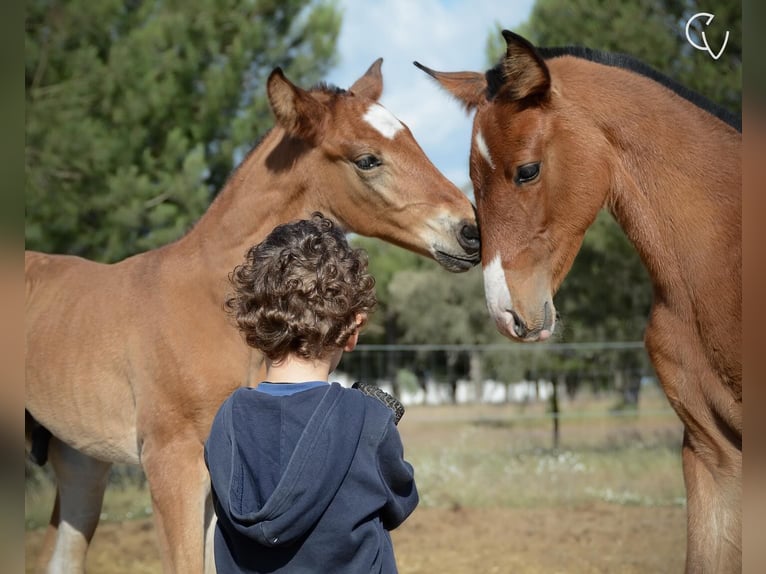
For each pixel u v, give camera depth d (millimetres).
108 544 6363
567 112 2932
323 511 1656
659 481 8461
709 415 2826
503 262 2941
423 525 6867
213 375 3277
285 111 3377
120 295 3582
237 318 1856
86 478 4129
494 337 18719
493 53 10883
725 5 7637
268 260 1814
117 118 7512
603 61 3066
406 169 3432
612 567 5508
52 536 4160
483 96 3121
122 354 3457
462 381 21438
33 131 6980
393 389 15664
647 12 8633
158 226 7859
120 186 7324
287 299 1766
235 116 8711
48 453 4180
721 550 2809
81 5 7289
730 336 2723
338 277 1796
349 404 1733
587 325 11367
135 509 7516
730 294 2723
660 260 2875
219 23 8570
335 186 3484
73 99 7168
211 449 1746
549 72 2846
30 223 7141
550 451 10289
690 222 2811
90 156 7160
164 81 7742
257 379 3338
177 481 3248
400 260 22469
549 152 2918
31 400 3818
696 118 2898
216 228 3488
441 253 3432
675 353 2863
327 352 1818
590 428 13070
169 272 3488
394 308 21828
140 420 3361
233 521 1646
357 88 3844
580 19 9070
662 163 2869
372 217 3496
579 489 8109
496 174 2951
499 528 6715
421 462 9289
